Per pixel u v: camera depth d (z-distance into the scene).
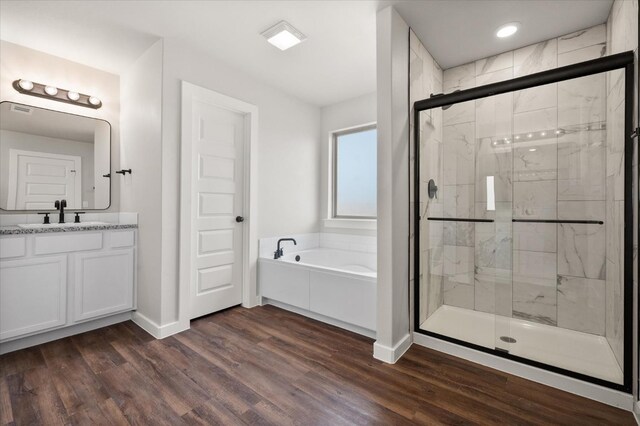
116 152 2.82
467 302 2.47
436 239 2.50
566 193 2.15
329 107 3.69
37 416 1.40
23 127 2.36
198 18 2.03
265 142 3.05
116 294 2.46
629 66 1.53
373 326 2.21
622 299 1.60
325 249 3.55
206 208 2.61
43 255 2.11
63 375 1.74
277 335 2.30
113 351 2.03
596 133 2.02
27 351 2.02
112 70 2.75
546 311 2.24
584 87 2.06
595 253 2.05
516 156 2.30
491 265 2.37
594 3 1.84
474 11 1.92
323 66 2.71
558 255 2.19
